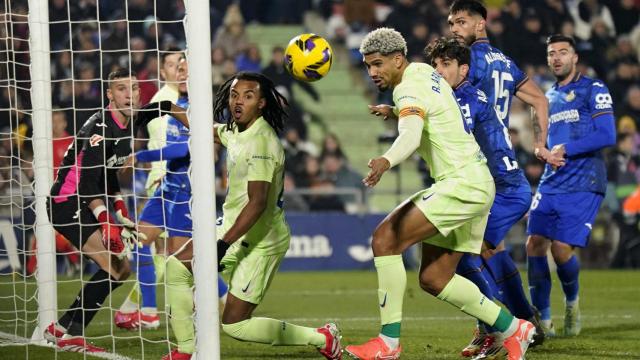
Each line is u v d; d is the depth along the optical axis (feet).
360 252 175.42
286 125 208.33
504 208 72.64
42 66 79.97
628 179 187.83
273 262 61.87
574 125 89.97
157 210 90.27
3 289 97.14
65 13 197.47
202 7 55.31
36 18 80.02
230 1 220.64
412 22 216.74
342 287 143.84
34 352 70.74
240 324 61.72
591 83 89.81
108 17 201.57
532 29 217.15
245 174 60.29
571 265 85.81
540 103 79.00
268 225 61.11
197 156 55.26
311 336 62.90
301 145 209.56
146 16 204.33
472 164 60.80
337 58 229.45
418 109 58.80
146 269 90.94
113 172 75.82
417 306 115.55
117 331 89.40
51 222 73.97
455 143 60.64
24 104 143.43
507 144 73.05
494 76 75.41
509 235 179.01
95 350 72.13
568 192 87.35
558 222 87.10
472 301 61.77
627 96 209.77
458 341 80.64
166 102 70.38
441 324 95.35
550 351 73.61
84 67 193.88
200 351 55.31
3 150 143.43
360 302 122.11
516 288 74.79
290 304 119.65
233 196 61.67
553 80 213.25
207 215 55.21
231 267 62.28
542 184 89.10
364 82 226.58
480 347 70.18
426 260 62.80
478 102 71.46
